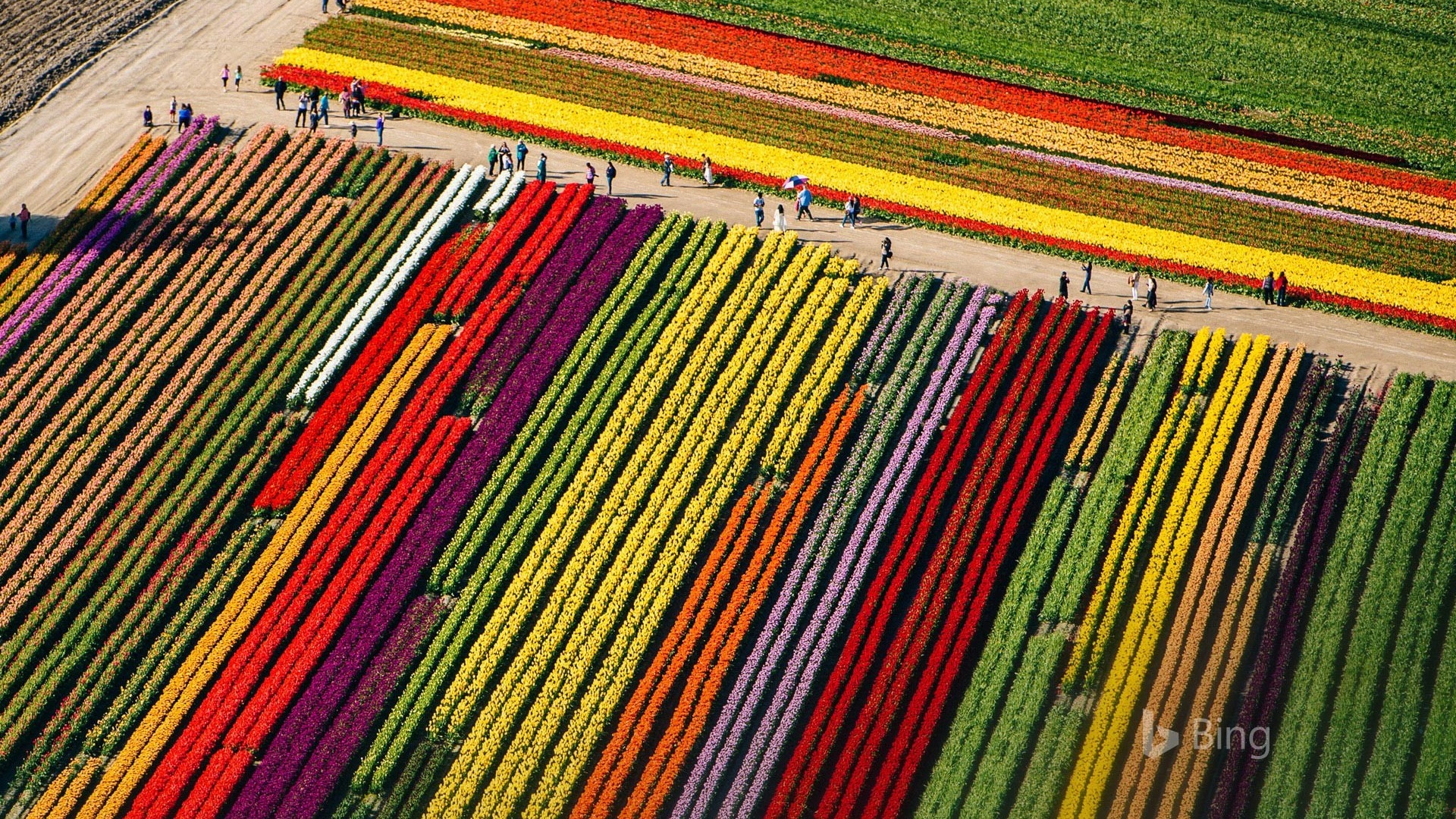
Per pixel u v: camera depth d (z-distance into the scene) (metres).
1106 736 58.91
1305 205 86.25
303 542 68.00
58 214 84.75
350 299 78.50
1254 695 59.75
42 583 66.75
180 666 64.25
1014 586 64.25
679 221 82.31
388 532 68.19
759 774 59.25
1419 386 71.31
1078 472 69.12
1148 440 69.56
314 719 61.81
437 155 87.88
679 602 65.56
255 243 81.50
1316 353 74.12
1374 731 58.69
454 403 74.06
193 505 69.25
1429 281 79.81
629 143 88.50
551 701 62.06
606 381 73.88
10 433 72.25
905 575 64.88
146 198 84.25
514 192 84.31
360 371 74.94
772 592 65.50
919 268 80.00
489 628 64.31
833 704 61.00
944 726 60.50
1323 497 67.12
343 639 64.62
